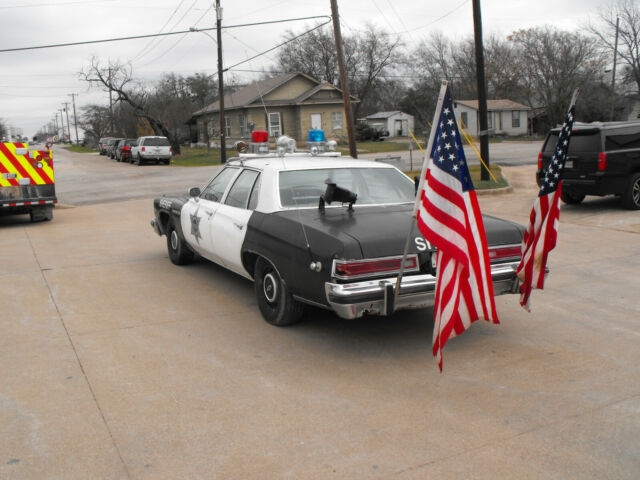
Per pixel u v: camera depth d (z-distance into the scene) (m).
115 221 13.17
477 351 4.83
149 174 28.86
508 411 3.77
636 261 7.91
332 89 42.66
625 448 3.30
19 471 3.15
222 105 32.03
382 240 4.57
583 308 5.96
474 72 61.00
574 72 52.50
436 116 3.99
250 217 5.67
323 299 4.62
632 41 45.97
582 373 4.35
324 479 3.04
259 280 5.62
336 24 18.00
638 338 5.07
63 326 5.58
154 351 4.90
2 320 5.79
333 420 3.68
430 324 5.52
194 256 8.20
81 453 3.32
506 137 55.19
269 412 3.79
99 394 4.09
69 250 9.55
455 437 3.45
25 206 12.68
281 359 4.70
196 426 3.62
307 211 5.41
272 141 35.53
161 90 67.81
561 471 3.08
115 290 6.89
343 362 4.63
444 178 4.04
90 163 42.38
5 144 12.29
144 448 3.37
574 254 8.39
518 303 6.18
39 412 3.83
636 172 11.71
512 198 14.08
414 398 3.97
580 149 11.56
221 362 4.65
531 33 55.97
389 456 3.25
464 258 4.07
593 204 12.91
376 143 46.16
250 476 3.08
